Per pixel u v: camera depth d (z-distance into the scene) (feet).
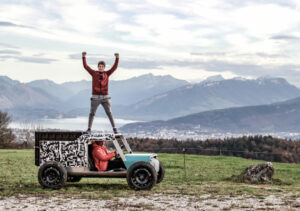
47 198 37.70
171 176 60.23
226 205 33.63
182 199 36.91
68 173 43.91
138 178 42.63
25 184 47.70
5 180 51.98
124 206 33.37
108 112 44.73
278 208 31.86
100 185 46.80
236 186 47.98
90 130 44.55
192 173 65.31
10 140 209.05
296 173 71.20
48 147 44.21
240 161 94.07
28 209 32.40
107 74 44.88
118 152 43.60
